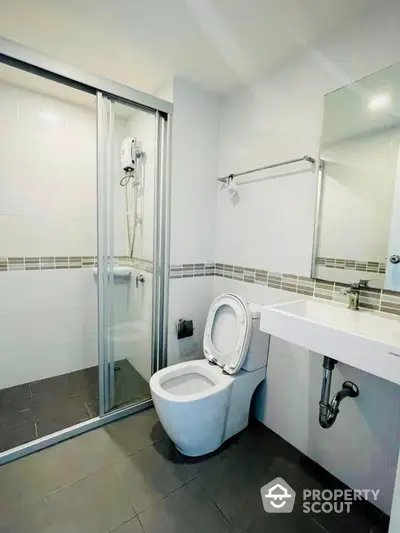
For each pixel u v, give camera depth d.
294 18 1.26
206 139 1.96
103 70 1.69
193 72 1.70
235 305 1.67
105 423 1.74
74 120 2.17
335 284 1.38
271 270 1.69
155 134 1.81
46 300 2.20
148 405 1.91
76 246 2.29
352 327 1.27
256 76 1.71
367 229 1.25
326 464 1.43
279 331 1.25
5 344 2.07
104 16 1.27
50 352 2.26
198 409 1.37
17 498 1.23
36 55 1.31
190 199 1.95
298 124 1.50
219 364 1.68
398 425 1.16
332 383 1.40
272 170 1.66
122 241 1.86
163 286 1.95
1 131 1.90
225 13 1.24
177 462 1.46
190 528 1.14
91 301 2.40
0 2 1.20
